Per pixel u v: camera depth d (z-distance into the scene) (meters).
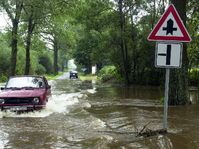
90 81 48.28
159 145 8.56
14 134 10.16
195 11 25.83
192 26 27.11
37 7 31.05
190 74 31.55
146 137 9.44
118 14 36.88
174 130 10.20
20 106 14.31
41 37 36.88
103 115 13.63
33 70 63.28
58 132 10.38
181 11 16.38
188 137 9.30
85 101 19.09
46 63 90.12
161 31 9.02
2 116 13.67
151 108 15.69
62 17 35.78
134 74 37.88
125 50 38.25
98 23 37.59
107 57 40.94
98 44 39.34
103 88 31.56
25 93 14.65
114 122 11.94
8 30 31.19
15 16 30.77
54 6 31.17
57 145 8.82
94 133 10.16
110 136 9.66
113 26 37.72
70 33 43.44
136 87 33.44
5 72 49.81
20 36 32.03
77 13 36.34
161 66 9.05
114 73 44.56
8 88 15.95
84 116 13.44
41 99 14.62
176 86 16.28
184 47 16.45
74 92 26.12
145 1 35.16
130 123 11.63
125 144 8.75
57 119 12.78
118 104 17.58
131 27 37.12
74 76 63.59
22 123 12.02
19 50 54.12
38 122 12.18
